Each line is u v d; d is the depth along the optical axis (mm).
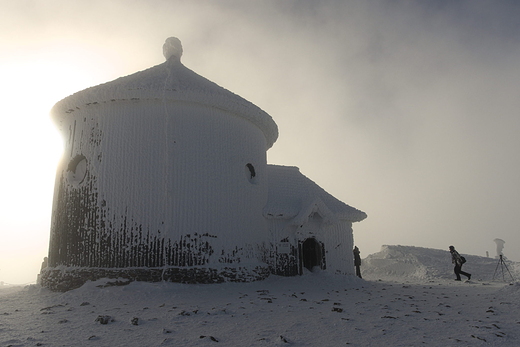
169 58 15781
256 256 14188
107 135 12688
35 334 6133
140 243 11695
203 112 13383
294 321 6898
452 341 5410
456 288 13289
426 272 21922
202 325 6633
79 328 6527
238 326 6527
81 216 12273
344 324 6613
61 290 11758
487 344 5258
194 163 12781
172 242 11867
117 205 12008
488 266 22922
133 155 12375
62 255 12375
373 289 13016
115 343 5500
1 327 6684
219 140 13555
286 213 15367
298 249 15406
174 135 12695
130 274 11383
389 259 25547
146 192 12094
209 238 12516
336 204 17047
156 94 12625
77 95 13047
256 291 11500
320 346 5254
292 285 13383
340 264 16062
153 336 5879
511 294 9930
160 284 11055
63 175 13398
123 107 12844
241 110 14156
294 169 18109
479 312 7852
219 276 12219
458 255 17797
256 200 14688
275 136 16797
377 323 6707
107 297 10016
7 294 11945
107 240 11750
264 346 5266
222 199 13148
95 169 12461
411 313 7781
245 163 14375
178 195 12273
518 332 5926
